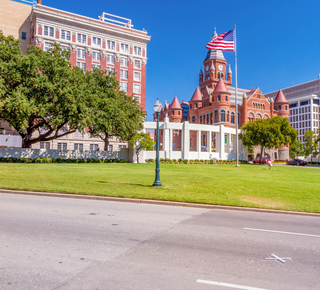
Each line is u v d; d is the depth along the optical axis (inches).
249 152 2549.2
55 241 234.2
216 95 3080.7
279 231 295.4
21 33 2598.4
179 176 815.7
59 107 1257.4
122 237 252.4
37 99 1263.5
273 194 538.9
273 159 3248.0
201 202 442.9
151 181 671.1
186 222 321.1
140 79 2743.6
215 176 856.3
